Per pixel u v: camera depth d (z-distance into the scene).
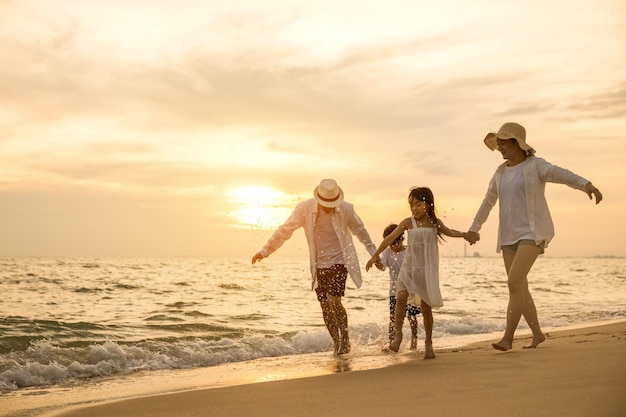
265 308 13.52
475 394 3.36
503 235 5.82
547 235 5.62
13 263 58.97
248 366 6.04
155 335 8.46
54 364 5.89
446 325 9.67
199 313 12.16
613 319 11.27
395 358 6.11
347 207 6.61
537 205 5.61
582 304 16.22
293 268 50.88
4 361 5.82
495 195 6.02
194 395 4.05
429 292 5.59
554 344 5.97
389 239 5.92
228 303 14.99
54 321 9.52
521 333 9.08
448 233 5.82
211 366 6.28
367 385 4.03
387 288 21.05
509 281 5.64
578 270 69.19
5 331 8.29
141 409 3.69
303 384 4.27
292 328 9.65
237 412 3.45
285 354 7.19
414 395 3.52
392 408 3.20
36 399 4.57
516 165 5.80
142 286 22.11
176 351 6.85
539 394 3.18
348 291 18.95
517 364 4.53
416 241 5.76
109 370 5.97
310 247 6.58
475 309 13.62
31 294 18.06
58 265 52.50
